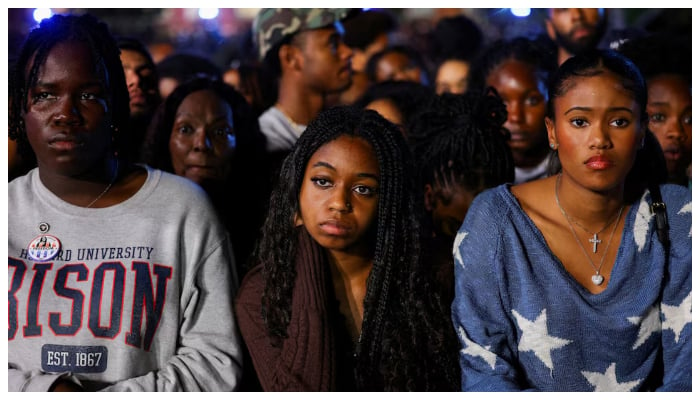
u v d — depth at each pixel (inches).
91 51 83.0
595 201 79.8
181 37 226.2
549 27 159.3
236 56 216.7
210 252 85.7
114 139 87.0
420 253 84.5
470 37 195.9
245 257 105.6
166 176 87.7
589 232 81.3
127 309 81.8
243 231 110.1
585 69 78.0
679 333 80.0
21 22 157.5
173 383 80.5
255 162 120.7
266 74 155.1
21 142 88.4
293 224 84.3
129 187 86.5
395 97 128.6
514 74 130.0
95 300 81.7
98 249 83.0
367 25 183.8
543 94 130.0
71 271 82.4
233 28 228.8
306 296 81.8
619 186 80.0
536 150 131.2
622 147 77.0
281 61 138.6
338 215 79.6
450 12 225.8
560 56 154.7
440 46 198.2
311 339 80.7
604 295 78.9
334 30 137.4
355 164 79.7
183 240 84.9
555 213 82.1
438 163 101.3
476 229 82.7
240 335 86.1
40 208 84.4
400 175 82.3
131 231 83.7
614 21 182.2
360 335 82.9
